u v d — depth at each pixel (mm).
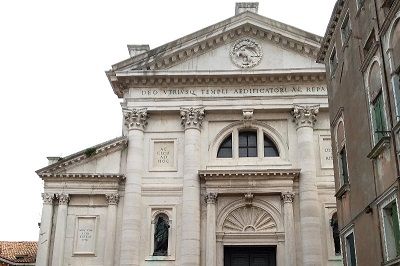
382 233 16875
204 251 31391
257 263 32031
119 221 32375
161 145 34062
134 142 33500
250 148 34156
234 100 34219
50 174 32719
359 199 19359
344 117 21719
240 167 33031
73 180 32844
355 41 20109
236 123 34281
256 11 36375
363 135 19000
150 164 33562
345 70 21625
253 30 35031
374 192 17625
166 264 31109
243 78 34188
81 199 32875
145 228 32094
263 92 34312
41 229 31828
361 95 19281
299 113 33625
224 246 32125
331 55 24453
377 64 17703
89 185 32812
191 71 34188
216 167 33125
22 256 42938
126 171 33125
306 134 33125
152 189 32906
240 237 31984
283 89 34281
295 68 33844
